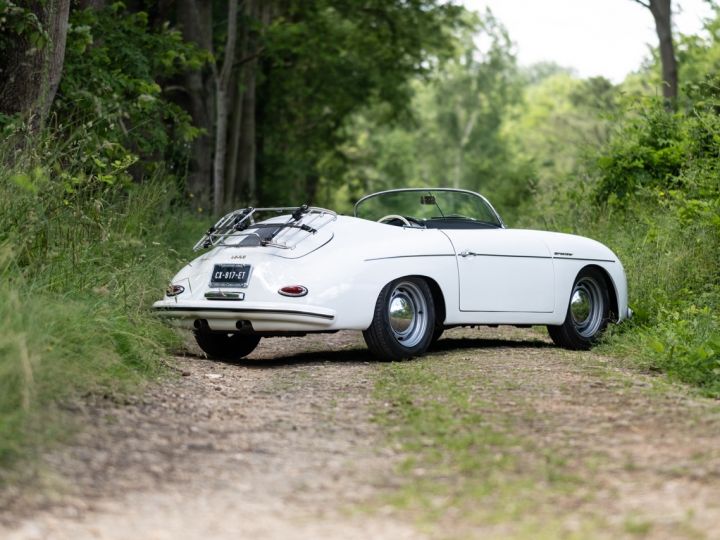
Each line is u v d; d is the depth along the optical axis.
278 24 36.50
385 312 10.09
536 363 10.12
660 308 12.04
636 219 17.20
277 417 7.48
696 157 17.27
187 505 5.26
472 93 101.94
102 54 15.91
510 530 4.82
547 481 5.64
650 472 5.75
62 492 5.36
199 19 26.89
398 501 5.29
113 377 8.09
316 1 37.34
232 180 34.41
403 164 87.62
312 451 6.42
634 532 4.72
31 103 12.05
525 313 11.24
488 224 11.73
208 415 7.46
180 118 17.83
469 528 4.86
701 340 10.22
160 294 10.66
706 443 6.41
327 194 63.00
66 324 8.03
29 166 9.75
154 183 13.55
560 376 9.18
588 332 11.98
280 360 10.87
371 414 7.55
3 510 5.05
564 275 11.62
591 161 19.67
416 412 7.50
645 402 7.83
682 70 32.78
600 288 12.11
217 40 34.00
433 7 38.09
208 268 10.16
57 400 7.12
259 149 45.56
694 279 13.32
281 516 5.09
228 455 6.29
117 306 9.39
